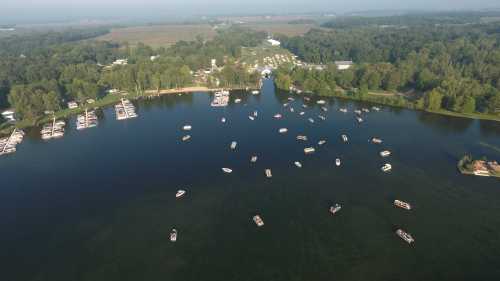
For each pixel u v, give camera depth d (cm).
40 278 15625
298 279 15212
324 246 16962
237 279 15275
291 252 16650
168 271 15775
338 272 15512
